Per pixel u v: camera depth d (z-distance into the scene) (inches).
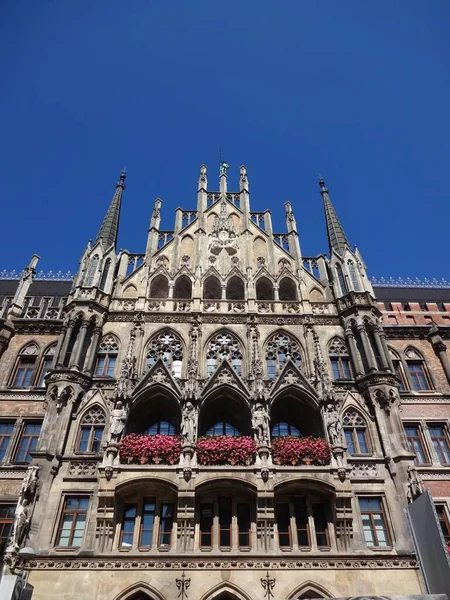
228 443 847.1
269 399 924.0
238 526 807.7
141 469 806.5
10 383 1028.5
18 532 732.7
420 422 992.2
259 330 1075.3
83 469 840.9
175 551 749.3
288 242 1317.7
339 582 728.3
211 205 1371.8
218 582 719.1
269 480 804.0
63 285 1389.0
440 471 912.9
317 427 932.6
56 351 1002.1
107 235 1248.8
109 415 918.4
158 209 1358.3
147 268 1192.2
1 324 1097.4
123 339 1046.4
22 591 653.9
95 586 708.7
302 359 1037.8
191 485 789.9
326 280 1216.8
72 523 789.2
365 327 1066.1
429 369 1091.9
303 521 820.0
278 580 725.9
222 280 1186.0
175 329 1064.2
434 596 616.1
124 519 807.1
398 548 768.3
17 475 881.5
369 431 922.1
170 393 929.5
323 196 1477.6
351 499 809.5
